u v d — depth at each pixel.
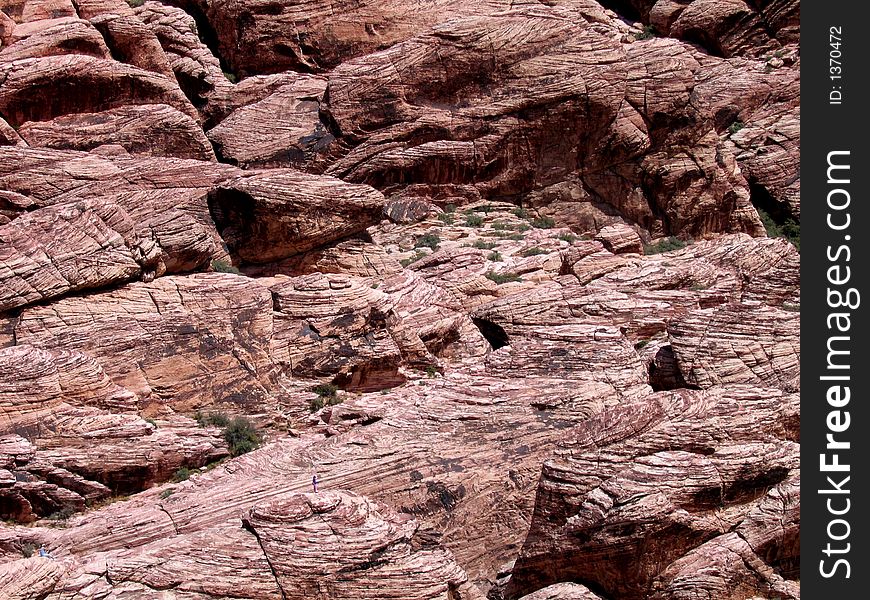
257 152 59.22
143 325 46.66
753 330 49.19
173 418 45.75
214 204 52.66
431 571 40.50
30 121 55.38
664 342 51.47
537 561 43.31
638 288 54.34
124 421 43.66
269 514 40.00
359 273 53.62
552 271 55.25
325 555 39.66
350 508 40.59
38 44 56.31
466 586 41.34
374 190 53.81
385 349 49.03
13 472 41.75
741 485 43.62
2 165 51.31
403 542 40.59
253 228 52.12
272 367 47.66
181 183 53.12
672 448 43.88
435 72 60.28
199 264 50.16
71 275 46.47
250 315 48.06
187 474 44.06
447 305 52.03
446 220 59.84
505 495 44.09
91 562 38.50
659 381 49.81
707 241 60.12
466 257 54.78
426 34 60.38
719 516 43.31
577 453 43.91
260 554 39.53
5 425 42.56
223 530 40.00
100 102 56.59
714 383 48.41
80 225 47.16
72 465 42.47
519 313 51.72
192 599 38.66
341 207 52.94
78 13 60.00
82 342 45.62
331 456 43.84
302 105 60.56
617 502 42.31
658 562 42.62
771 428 45.00
